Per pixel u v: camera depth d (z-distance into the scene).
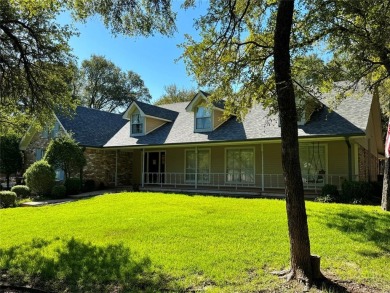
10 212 11.49
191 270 5.11
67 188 17.53
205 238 6.95
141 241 6.84
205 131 17.83
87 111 23.48
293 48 6.87
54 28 9.08
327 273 4.95
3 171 21.73
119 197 13.90
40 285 4.81
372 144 20.00
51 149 17.53
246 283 4.60
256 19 6.63
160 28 6.52
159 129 20.45
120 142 20.20
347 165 14.73
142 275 4.96
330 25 6.35
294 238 4.66
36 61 9.57
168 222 8.51
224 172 18.25
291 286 4.45
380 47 6.34
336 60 7.45
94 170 20.22
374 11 5.77
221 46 6.56
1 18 8.21
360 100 14.92
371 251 6.02
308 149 15.83
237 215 9.29
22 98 10.22
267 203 11.56
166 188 18.92
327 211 9.84
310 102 6.65
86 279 4.89
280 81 4.77
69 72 10.22
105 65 44.94
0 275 5.25
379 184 15.16
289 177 4.69
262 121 16.41
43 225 8.81
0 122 13.00
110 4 6.21
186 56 6.70
